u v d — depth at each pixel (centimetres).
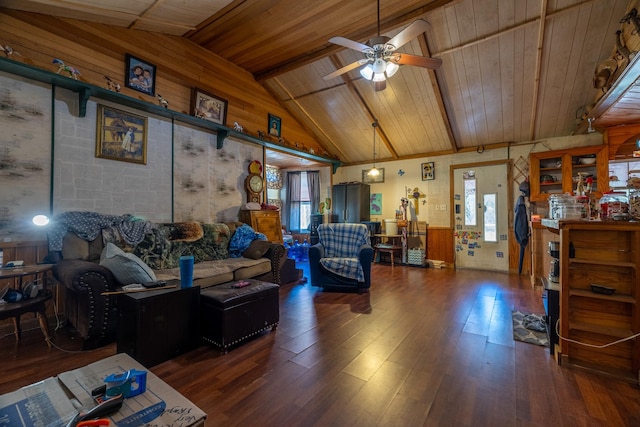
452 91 456
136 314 193
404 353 218
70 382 108
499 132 520
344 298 363
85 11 287
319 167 740
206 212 428
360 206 649
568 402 161
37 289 230
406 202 627
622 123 421
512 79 412
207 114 427
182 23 348
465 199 580
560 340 204
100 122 317
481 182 564
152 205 364
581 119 438
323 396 166
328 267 392
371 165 695
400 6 338
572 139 487
